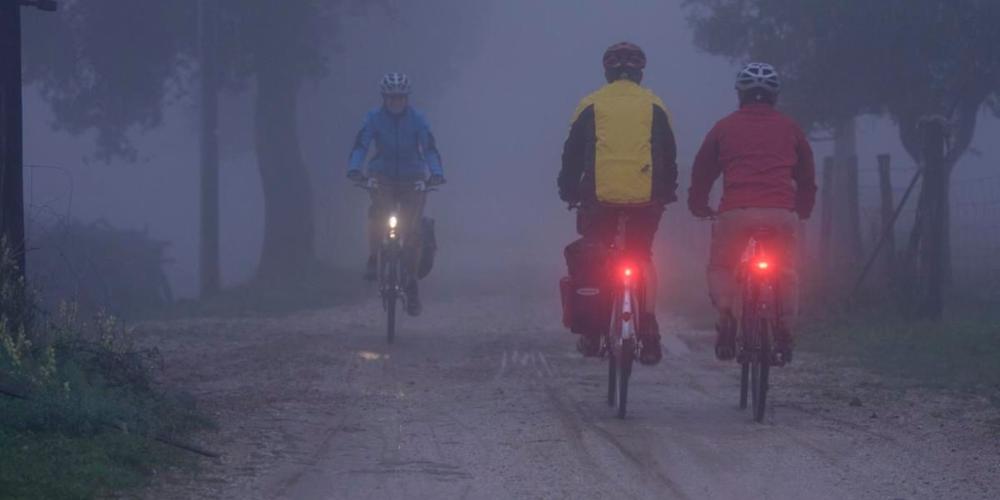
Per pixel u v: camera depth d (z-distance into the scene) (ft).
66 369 38.06
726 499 31.01
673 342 68.69
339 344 66.33
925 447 37.35
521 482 32.60
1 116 42.65
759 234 40.52
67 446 31.78
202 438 37.24
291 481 32.37
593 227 42.16
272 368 55.16
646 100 41.91
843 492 31.73
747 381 44.01
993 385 49.29
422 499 30.83
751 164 40.83
